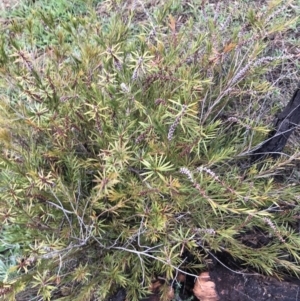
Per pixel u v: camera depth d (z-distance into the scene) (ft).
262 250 6.45
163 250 6.06
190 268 6.68
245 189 6.15
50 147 6.39
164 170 5.27
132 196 5.86
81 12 9.82
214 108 7.02
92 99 6.01
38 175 5.32
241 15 9.04
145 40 6.88
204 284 6.48
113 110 5.88
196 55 6.86
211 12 9.57
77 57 6.93
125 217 6.34
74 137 6.24
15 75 6.06
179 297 6.66
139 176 5.99
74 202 6.09
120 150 5.30
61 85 6.25
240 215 6.64
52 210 6.14
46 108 5.88
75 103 6.29
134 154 6.03
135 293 6.22
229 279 6.56
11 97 7.84
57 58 6.55
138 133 6.23
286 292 6.43
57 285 6.25
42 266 5.85
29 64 5.74
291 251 6.27
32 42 6.46
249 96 7.77
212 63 6.41
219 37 7.05
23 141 6.27
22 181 5.75
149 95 6.42
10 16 10.18
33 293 6.72
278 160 6.54
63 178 6.26
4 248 7.66
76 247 6.14
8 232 6.23
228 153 5.97
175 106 6.05
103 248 6.45
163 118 5.77
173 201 6.20
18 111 6.31
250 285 6.49
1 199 5.72
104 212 5.96
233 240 6.33
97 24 6.71
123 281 6.01
